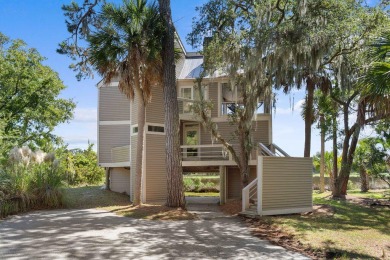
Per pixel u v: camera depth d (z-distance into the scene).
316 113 21.97
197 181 27.31
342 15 13.81
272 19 15.52
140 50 13.68
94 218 11.80
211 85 20.09
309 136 17.20
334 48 14.48
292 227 10.51
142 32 13.77
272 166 13.41
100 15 14.12
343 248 8.16
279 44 13.42
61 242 8.13
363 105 10.99
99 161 20.61
